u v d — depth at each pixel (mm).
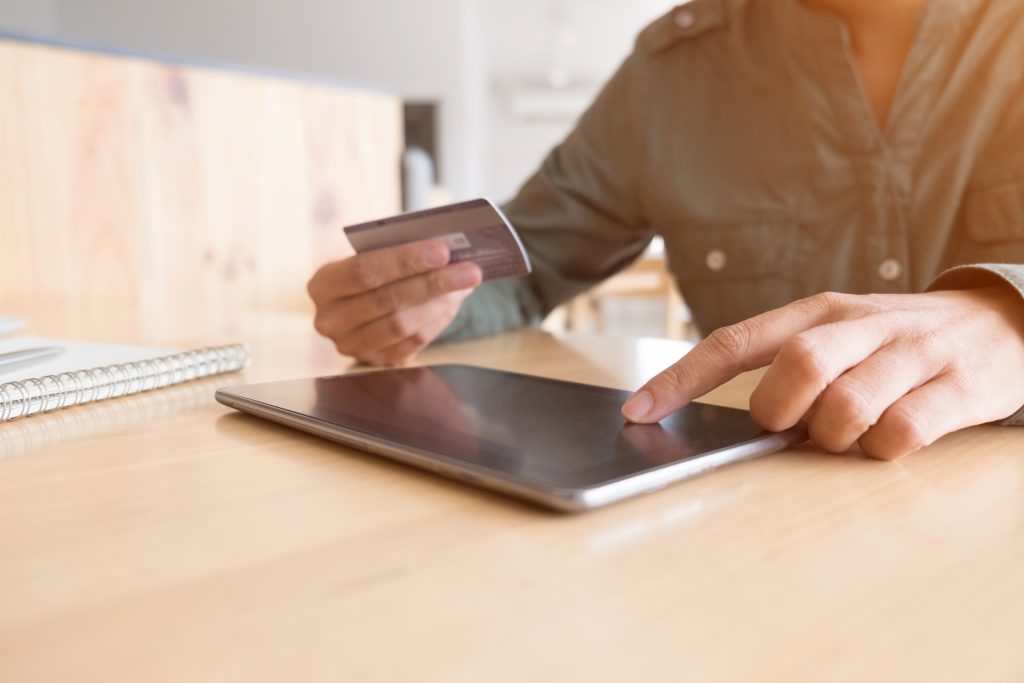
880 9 858
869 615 214
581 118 1112
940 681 182
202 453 383
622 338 852
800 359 359
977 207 844
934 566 247
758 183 956
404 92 4719
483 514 296
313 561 252
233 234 1636
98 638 202
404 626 208
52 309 1150
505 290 952
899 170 867
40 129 1335
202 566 248
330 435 390
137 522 289
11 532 279
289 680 182
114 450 389
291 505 307
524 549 262
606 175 1057
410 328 660
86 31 4566
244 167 1646
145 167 1479
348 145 1867
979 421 388
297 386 501
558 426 391
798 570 244
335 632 205
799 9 884
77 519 292
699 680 182
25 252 1331
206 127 1571
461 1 4668
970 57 832
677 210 1000
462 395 475
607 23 7617
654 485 312
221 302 1326
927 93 847
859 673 185
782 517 292
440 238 632
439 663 189
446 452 339
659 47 1023
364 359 678
